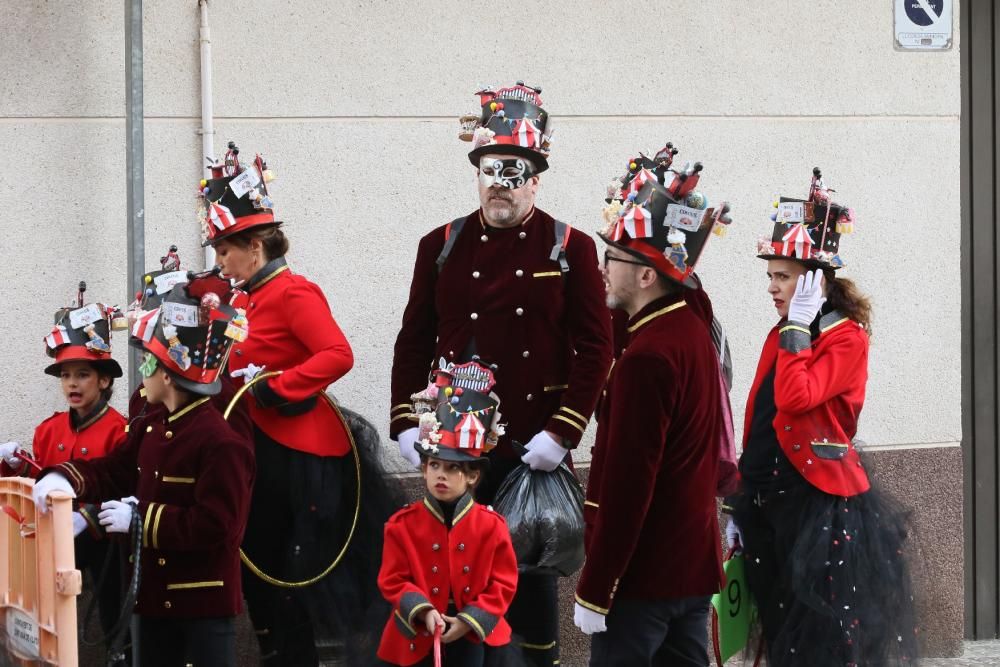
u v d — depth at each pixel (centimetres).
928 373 2016
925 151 2009
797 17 1961
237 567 1335
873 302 1997
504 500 1520
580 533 1524
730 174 1950
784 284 1570
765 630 1587
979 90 2078
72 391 1587
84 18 1752
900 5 1991
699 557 1226
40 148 1745
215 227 1520
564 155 1898
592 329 1545
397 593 1320
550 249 1562
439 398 1352
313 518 1561
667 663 1269
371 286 1836
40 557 1209
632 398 1174
